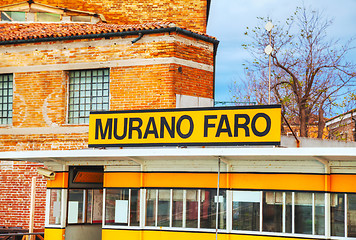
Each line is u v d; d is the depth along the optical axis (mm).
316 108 38188
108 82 22016
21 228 22750
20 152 15992
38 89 22766
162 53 21078
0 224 23125
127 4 25141
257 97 38031
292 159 13633
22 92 22984
